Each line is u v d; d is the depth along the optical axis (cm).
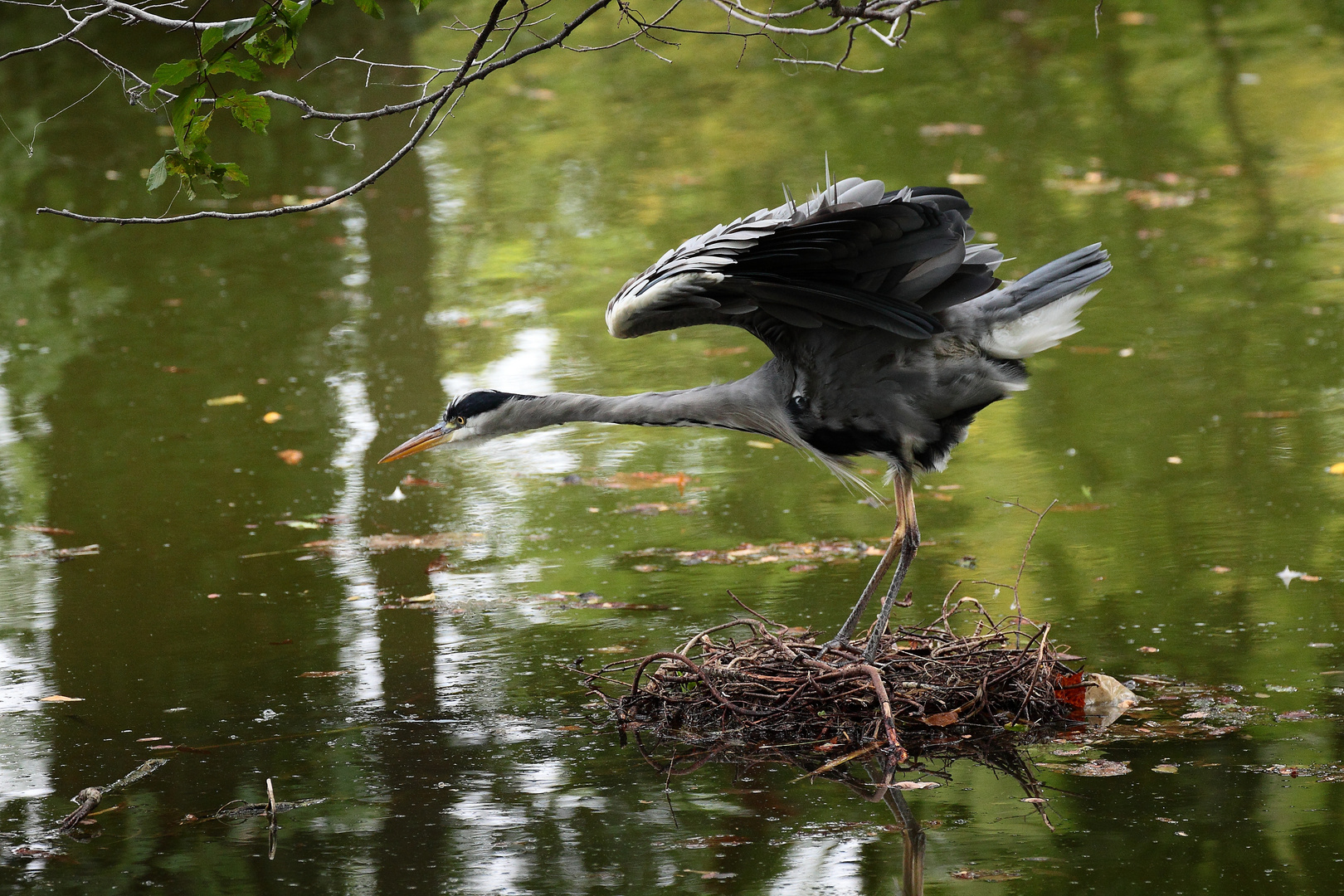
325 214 2173
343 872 695
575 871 689
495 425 911
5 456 1391
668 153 2405
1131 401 1417
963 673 870
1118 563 1065
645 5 3170
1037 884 661
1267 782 753
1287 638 930
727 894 660
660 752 828
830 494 1263
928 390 858
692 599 1043
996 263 825
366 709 892
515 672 940
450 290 1845
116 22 3020
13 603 1074
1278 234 1877
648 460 1387
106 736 864
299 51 2883
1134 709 848
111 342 1708
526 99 2800
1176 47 2855
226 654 982
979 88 2678
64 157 2462
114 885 688
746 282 807
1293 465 1236
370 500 1280
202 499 1284
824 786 778
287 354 1650
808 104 2645
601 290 1817
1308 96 2489
